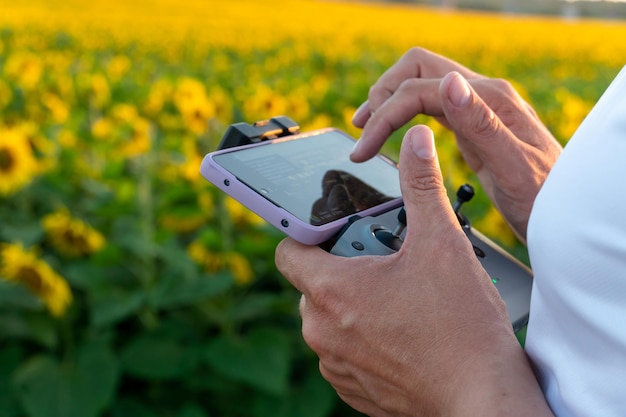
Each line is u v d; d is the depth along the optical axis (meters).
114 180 3.63
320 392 2.63
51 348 2.81
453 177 3.26
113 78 7.87
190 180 3.36
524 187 1.19
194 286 2.67
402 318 0.87
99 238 3.01
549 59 14.84
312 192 1.12
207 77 8.42
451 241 0.89
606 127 0.71
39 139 3.99
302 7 30.67
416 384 0.86
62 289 2.59
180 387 2.77
